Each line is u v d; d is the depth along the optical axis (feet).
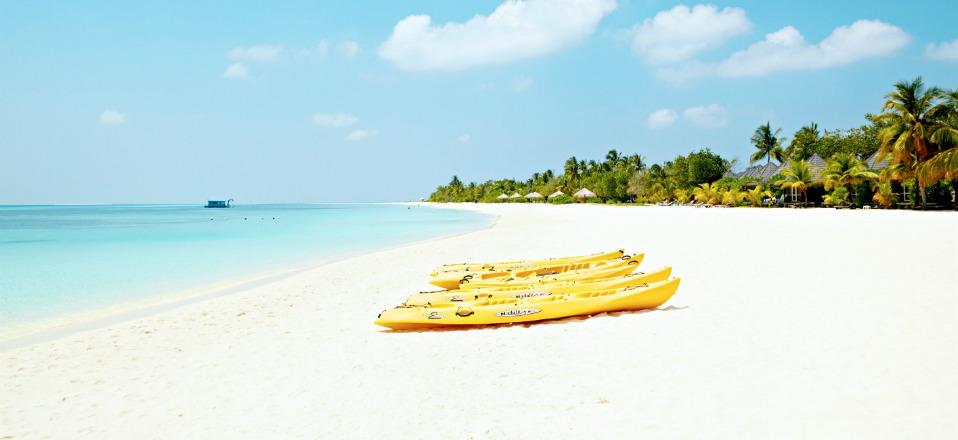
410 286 43.37
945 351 18.90
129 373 23.39
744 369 18.62
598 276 39.11
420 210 339.16
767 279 34.99
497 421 16.01
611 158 358.64
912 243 47.39
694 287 33.99
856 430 13.80
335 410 17.84
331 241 93.35
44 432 17.60
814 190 167.94
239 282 48.52
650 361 20.21
